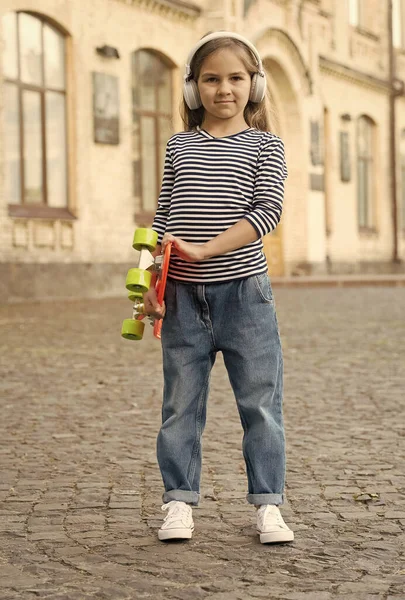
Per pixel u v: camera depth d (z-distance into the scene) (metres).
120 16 21.86
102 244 21.44
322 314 16.02
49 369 9.71
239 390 4.34
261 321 4.28
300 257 29.89
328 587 3.66
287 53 28.50
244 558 4.03
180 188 4.21
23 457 5.99
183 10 23.86
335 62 31.66
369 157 34.84
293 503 4.90
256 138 4.26
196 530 4.46
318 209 30.41
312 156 29.98
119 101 21.92
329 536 4.34
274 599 3.53
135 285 4.07
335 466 5.70
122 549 4.16
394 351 11.04
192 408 4.37
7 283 18.83
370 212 34.88
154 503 4.94
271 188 4.16
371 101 34.41
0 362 10.18
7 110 19.06
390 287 25.41
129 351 11.14
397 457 5.93
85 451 6.16
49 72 20.14
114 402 7.94
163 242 4.08
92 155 21.20
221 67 4.21
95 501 4.97
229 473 5.55
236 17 25.11
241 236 4.09
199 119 4.46
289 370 9.66
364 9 34.72
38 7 19.50
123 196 22.11
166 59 23.69
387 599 3.52
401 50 37.03
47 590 3.64
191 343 4.30
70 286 20.42
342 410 7.53
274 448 4.31
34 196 19.81
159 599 3.54
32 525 4.54
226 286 4.24
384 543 4.22
